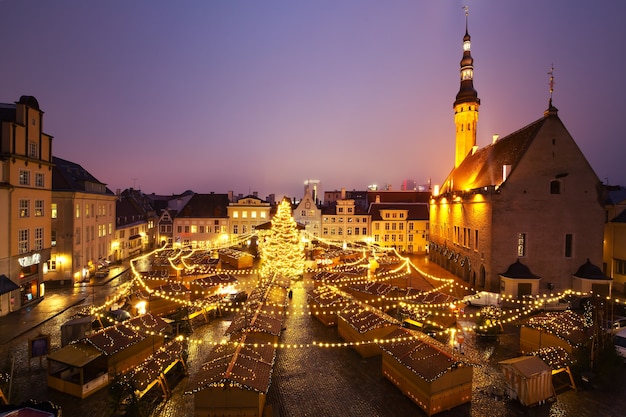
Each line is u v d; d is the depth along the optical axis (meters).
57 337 25.45
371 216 72.50
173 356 19.48
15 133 32.03
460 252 47.31
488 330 25.48
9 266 30.88
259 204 74.38
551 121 37.56
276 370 21.08
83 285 40.78
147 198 87.06
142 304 29.02
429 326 26.95
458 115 60.72
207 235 74.31
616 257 41.91
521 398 17.47
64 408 17.03
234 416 15.59
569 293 33.19
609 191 47.66
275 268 44.84
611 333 22.75
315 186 82.88
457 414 16.81
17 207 32.00
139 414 15.35
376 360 22.41
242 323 22.27
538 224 37.28
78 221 42.72
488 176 43.22
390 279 38.81
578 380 19.50
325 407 17.36
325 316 28.27
